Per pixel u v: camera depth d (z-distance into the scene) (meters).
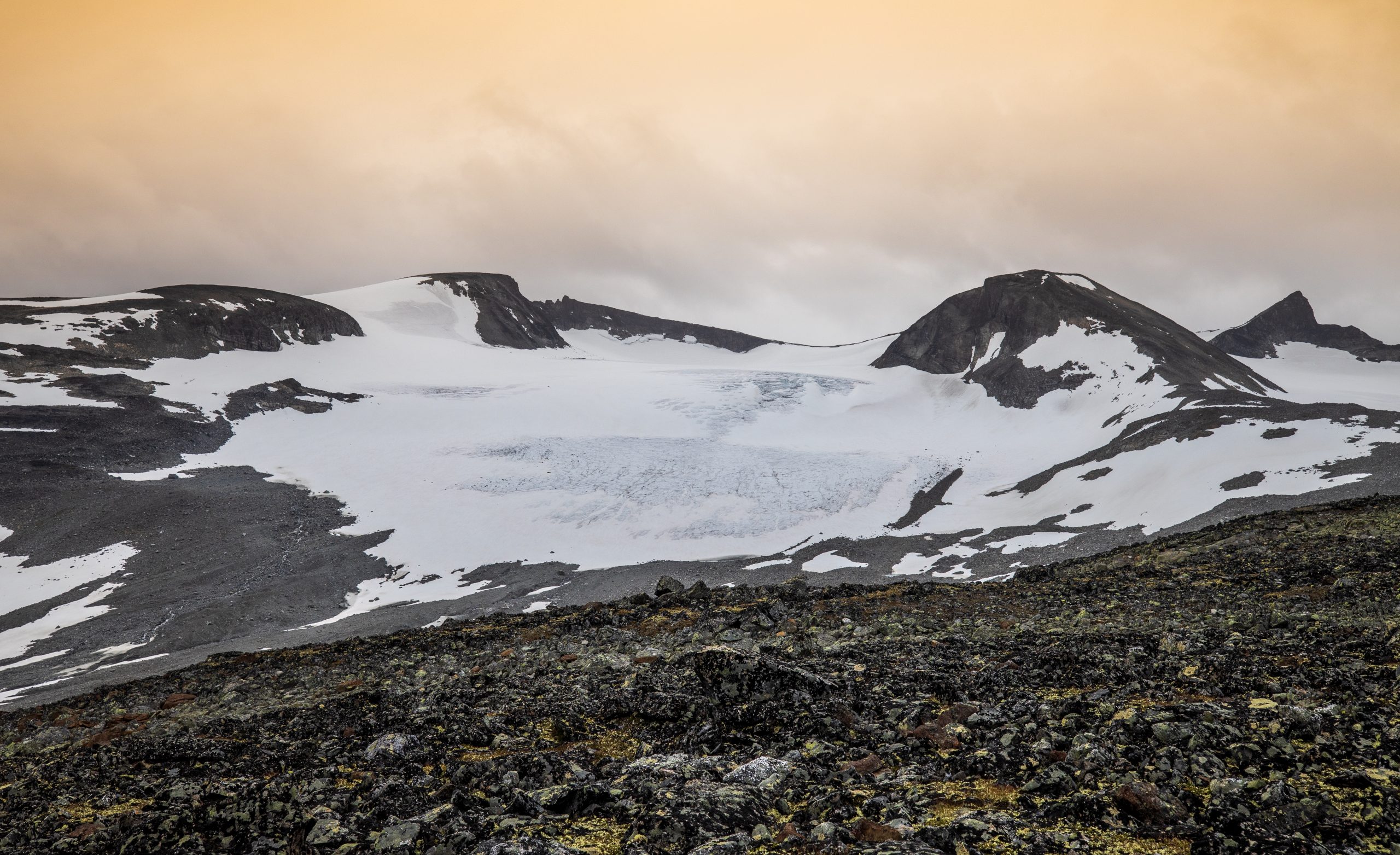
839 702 11.54
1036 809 7.65
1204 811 7.24
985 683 12.92
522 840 7.28
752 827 7.64
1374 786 7.21
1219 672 12.07
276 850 8.19
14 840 9.30
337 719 15.06
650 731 11.97
